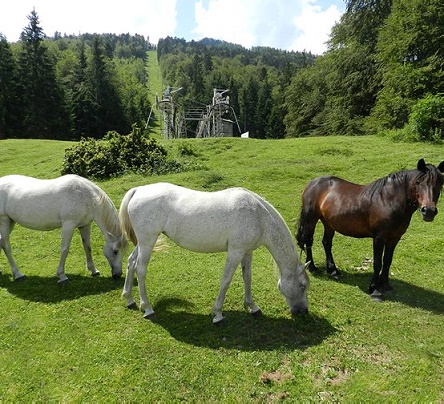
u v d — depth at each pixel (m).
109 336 4.21
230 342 4.09
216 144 18.20
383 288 5.38
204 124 34.31
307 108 33.56
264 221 4.27
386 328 4.39
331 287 5.46
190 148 16.61
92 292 5.31
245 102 71.31
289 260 4.37
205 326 4.40
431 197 4.41
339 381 3.50
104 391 3.39
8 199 5.46
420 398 3.24
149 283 5.58
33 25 40.06
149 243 4.45
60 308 4.84
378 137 18.53
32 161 17.17
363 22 27.16
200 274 5.88
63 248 5.45
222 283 4.29
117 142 13.34
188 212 4.25
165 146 17.19
